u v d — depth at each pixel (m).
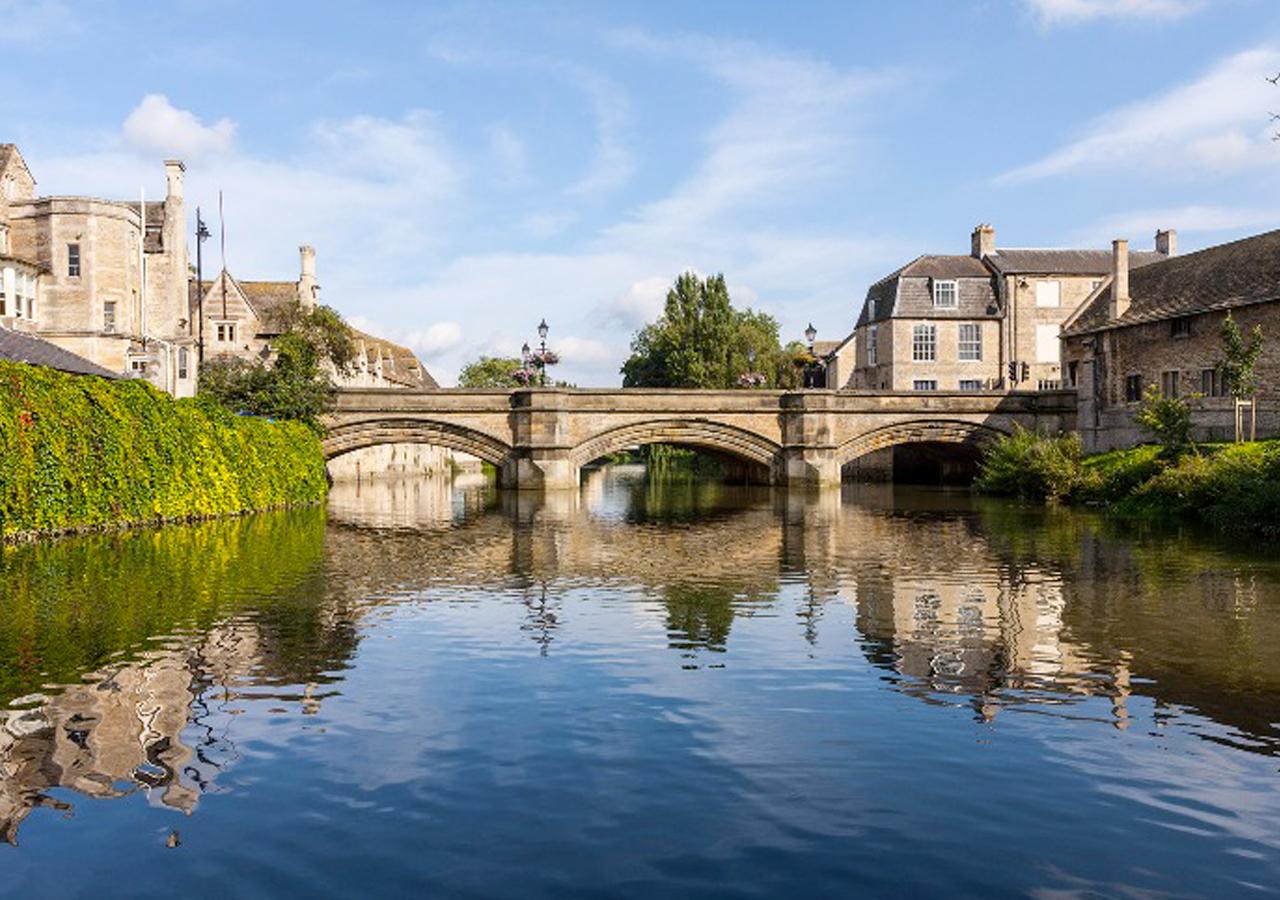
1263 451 29.16
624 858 6.18
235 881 5.85
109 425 24.97
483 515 32.56
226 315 58.09
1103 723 8.86
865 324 64.00
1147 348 43.19
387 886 5.80
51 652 11.23
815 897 5.70
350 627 12.88
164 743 8.21
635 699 9.62
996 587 16.30
